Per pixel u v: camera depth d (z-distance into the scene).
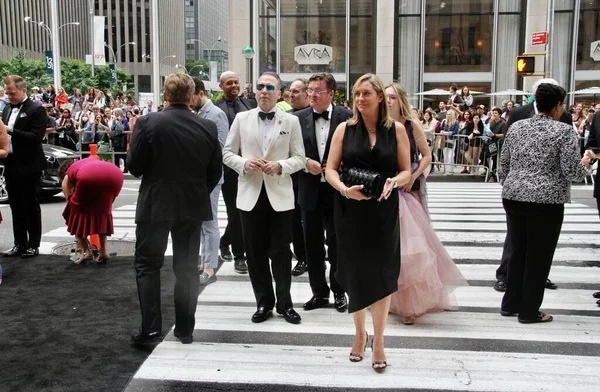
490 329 4.82
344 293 5.32
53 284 5.98
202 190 4.39
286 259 5.00
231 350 4.38
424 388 3.77
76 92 22.59
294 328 4.84
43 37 91.62
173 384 3.82
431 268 4.91
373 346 4.06
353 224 3.91
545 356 4.28
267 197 4.82
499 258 7.28
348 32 24.86
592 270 6.73
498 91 24.86
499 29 24.64
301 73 25.14
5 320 4.94
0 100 16.06
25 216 7.07
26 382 3.80
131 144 4.26
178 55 122.56
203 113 5.91
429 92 23.98
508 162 4.96
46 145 12.29
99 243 6.86
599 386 3.80
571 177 4.63
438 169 16.67
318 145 5.06
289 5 24.84
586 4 24.09
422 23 24.88
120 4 106.94
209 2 157.38
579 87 24.53
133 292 5.72
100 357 4.21
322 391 3.74
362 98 3.92
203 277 6.09
